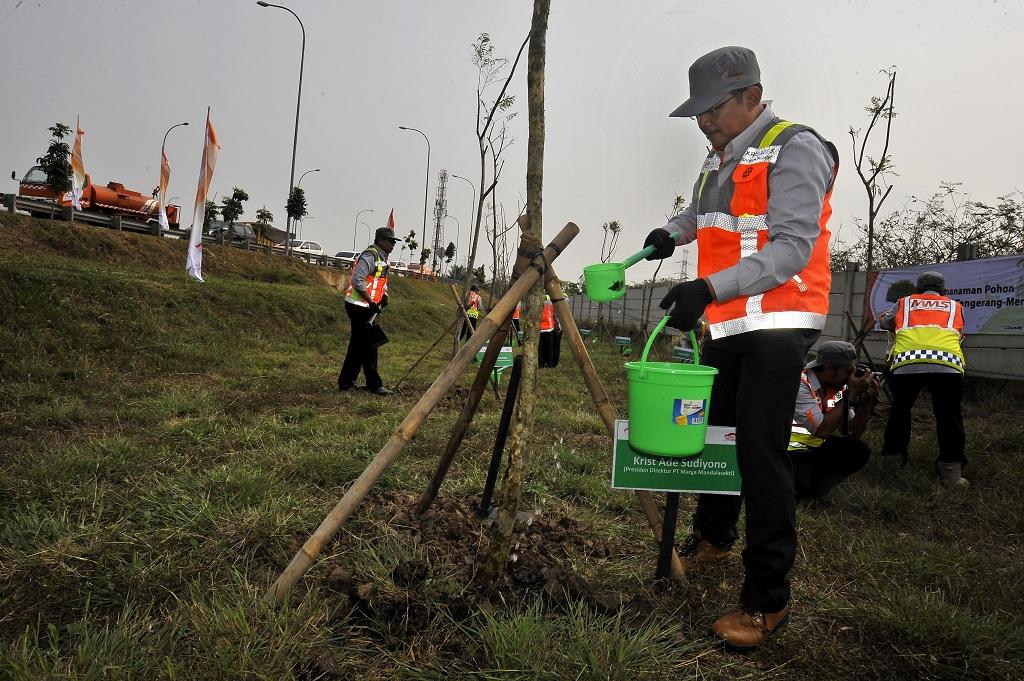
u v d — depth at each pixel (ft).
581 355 8.18
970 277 27.22
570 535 9.73
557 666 6.12
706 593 8.27
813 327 7.25
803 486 12.88
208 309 39.55
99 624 6.89
